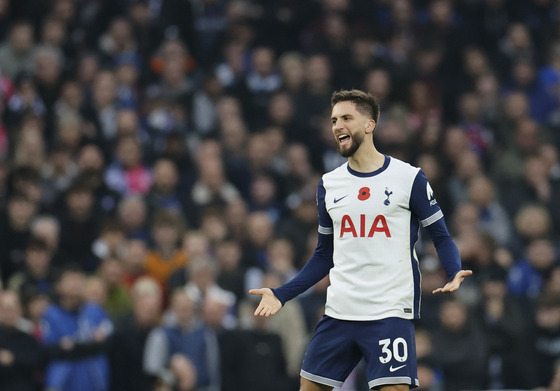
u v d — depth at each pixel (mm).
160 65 53906
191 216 45219
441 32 60719
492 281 41125
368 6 60844
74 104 48969
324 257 20406
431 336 38125
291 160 48969
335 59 56531
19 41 51844
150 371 35750
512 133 55812
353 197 19641
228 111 51156
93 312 36875
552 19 64625
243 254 42469
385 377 19062
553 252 47062
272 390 36875
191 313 36719
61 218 42250
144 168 47312
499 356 39594
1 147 46438
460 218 45938
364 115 19672
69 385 35562
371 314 19297
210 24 57844
